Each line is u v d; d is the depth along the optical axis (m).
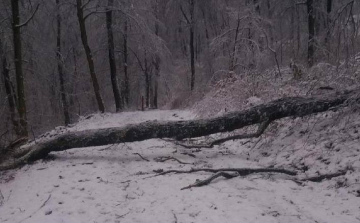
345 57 10.46
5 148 9.96
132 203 6.26
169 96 30.14
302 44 17.48
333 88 9.23
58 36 23.73
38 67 22.84
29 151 9.48
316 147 7.73
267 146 8.92
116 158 9.25
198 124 8.95
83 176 7.77
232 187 6.75
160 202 6.20
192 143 10.39
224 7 24.11
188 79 28.31
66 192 6.83
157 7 27.64
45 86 24.78
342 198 6.00
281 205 5.88
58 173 8.00
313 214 5.52
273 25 20.62
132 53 28.61
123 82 29.56
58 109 27.06
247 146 9.50
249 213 5.55
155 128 9.05
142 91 33.69
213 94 12.38
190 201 6.11
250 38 20.14
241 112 8.85
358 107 8.09
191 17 26.92
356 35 10.10
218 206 5.84
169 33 29.25
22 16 19.34
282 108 8.55
